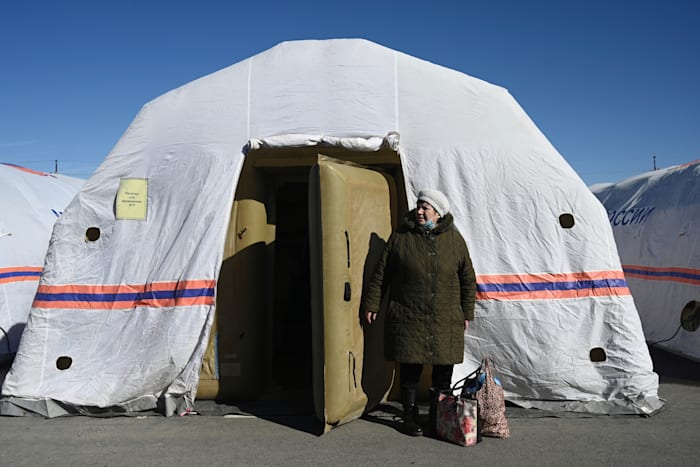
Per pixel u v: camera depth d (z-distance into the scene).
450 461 3.91
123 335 5.11
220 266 5.08
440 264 4.33
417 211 4.42
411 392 4.48
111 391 4.97
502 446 4.18
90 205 5.44
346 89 5.49
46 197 9.30
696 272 7.45
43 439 4.40
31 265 8.05
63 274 5.32
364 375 4.74
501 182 5.29
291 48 5.77
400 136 5.40
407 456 4.00
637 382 4.92
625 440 4.30
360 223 4.76
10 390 5.07
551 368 5.00
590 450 4.10
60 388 5.03
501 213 5.25
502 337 5.10
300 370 6.52
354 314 4.57
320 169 4.43
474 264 5.18
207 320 4.96
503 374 5.10
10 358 7.40
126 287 5.23
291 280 7.61
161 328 5.02
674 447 4.16
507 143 5.39
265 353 5.68
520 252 5.19
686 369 6.84
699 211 7.65
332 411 4.32
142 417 4.91
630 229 9.43
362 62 5.61
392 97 5.51
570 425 4.65
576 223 5.23
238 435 4.44
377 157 5.49
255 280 5.50
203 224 5.19
